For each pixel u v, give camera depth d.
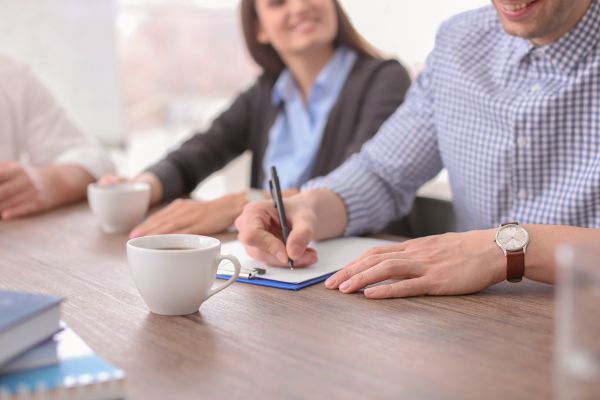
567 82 1.19
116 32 3.03
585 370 0.43
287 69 2.06
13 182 1.52
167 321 0.80
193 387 0.62
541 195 1.25
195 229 1.30
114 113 3.08
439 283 0.90
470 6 2.03
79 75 3.01
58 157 1.99
